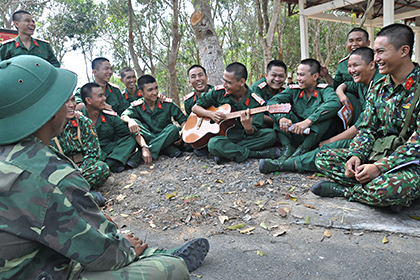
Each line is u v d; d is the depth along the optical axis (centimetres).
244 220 280
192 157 458
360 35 438
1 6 1226
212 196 329
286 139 414
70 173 129
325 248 226
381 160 264
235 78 420
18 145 128
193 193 344
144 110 506
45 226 121
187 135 447
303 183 338
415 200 284
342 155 303
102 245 133
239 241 247
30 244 122
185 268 163
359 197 279
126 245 151
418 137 254
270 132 418
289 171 369
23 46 582
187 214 303
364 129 302
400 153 256
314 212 278
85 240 128
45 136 139
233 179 364
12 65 130
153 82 493
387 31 260
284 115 411
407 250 215
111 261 138
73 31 1677
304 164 357
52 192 122
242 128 446
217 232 266
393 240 229
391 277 190
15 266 121
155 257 161
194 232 272
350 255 215
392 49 258
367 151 296
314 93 418
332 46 1491
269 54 898
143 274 146
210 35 654
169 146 484
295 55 1812
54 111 131
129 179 413
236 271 208
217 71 656
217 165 414
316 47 1477
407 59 263
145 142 479
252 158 429
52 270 131
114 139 485
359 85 403
